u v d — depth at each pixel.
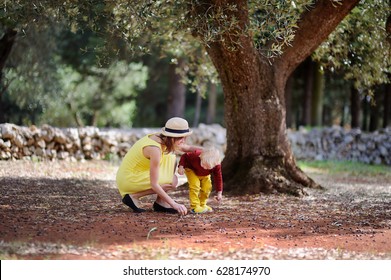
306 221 7.75
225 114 10.70
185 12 9.39
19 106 19.62
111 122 32.06
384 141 18.02
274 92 10.41
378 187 11.85
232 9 8.70
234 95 10.35
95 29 9.21
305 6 9.05
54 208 7.98
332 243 6.46
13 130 13.28
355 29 11.70
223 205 8.91
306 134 18.92
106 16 9.10
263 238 6.57
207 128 17.52
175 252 5.77
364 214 8.41
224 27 8.60
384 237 6.83
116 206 8.38
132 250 5.77
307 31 10.01
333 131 18.86
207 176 8.09
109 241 6.11
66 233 6.39
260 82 10.27
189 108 38.59
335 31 11.47
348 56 12.73
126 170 7.73
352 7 9.79
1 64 12.73
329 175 14.38
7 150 13.05
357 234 6.97
